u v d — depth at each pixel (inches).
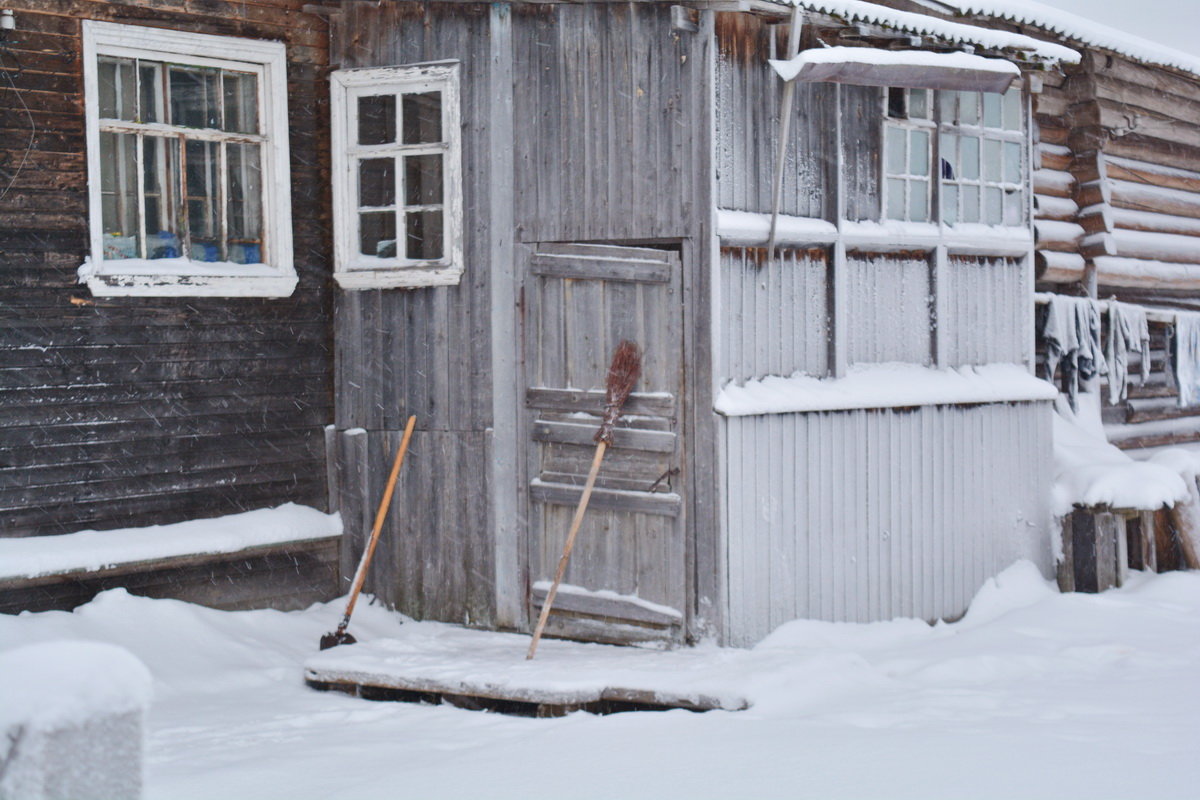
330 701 240.5
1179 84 439.5
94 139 269.3
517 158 284.7
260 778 178.1
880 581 299.7
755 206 281.6
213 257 291.3
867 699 217.2
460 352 291.7
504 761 180.2
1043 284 405.7
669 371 272.1
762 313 283.3
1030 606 307.7
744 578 270.7
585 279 279.1
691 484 269.9
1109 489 332.8
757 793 157.6
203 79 289.4
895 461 304.3
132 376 277.1
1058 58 324.8
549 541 284.8
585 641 279.9
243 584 292.2
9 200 259.1
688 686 222.4
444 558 295.3
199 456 287.9
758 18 280.1
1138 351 412.5
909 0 311.4
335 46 301.4
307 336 305.6
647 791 161.0
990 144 338.6
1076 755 169.8
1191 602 312.8
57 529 266.7
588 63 278.1
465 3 287.3
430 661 250.2
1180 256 451.2
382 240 303.9
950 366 327.3
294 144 301.6
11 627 246.1
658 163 272.8
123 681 98.0
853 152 304.0
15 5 259.1
